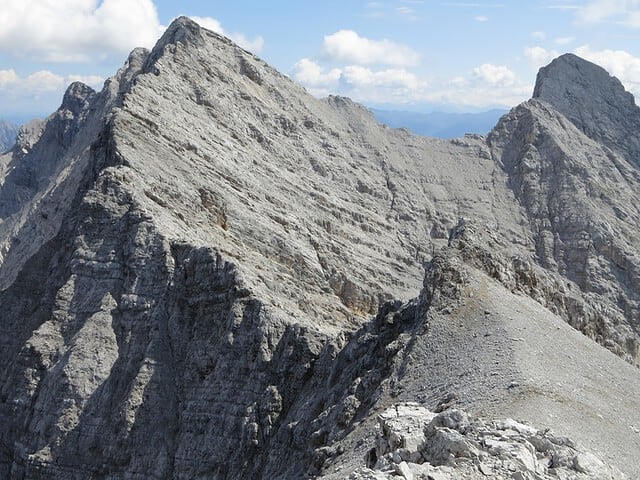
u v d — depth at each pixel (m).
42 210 134.62
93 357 85.50
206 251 87.94
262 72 170.88
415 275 141.50
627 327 101.00
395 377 57.00
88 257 93.25
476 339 57.16
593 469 32.81
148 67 153.38
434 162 187.75
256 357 78.38
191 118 130.75
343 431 56.19
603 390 52.34
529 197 180.12
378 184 169.38
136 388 82.44
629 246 167.12
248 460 71.38
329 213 144.12
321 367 71.62
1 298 99.50
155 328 86.88
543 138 191.88
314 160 159.00
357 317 111.19
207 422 78.50
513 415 44.12
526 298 69.75
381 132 190.50
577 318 81.81
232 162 129.62
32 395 86.81
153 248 91.25
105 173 98.50
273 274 106.81
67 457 81.06
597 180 184.00
